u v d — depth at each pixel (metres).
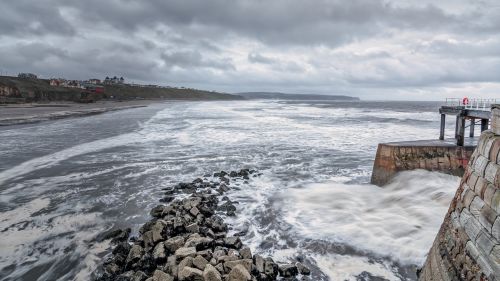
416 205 11.81
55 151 22.47
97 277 7.89
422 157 14.34
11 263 8.55
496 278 4.41
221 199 13.34
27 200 13.05
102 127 37.06
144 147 24.50
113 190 14.35
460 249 5.55
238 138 29.30
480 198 5.40
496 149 5.25
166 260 8.06
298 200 13.00
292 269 7.82
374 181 15.15
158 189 14.53
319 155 21.67
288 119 50.50
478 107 15.03
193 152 22.83
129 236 9.96
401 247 8.94
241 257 8.03
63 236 10.00
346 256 8.69
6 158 20.11
